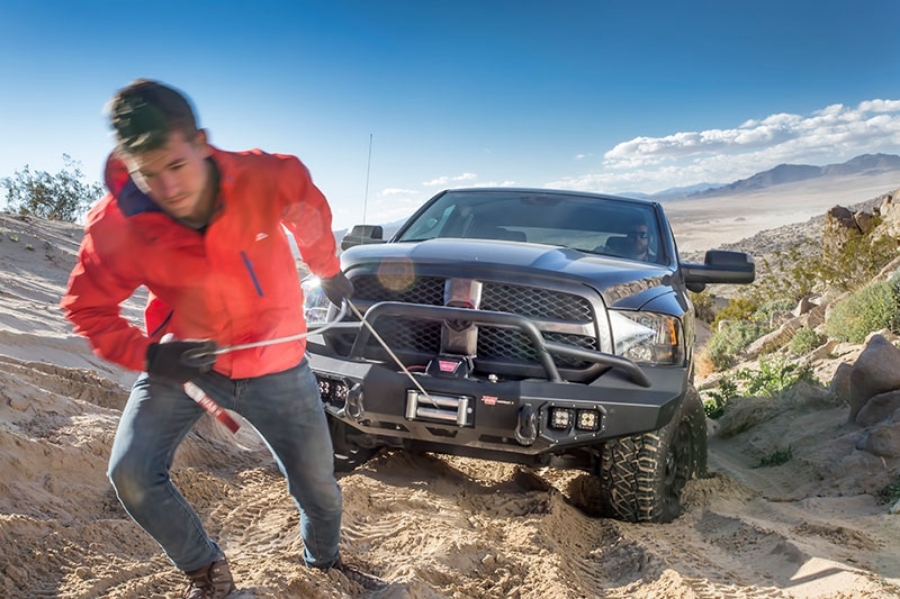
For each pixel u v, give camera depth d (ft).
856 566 13.28
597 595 12.49
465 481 18.07
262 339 9.18
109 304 8.54
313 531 10.80
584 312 15.43
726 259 20.01
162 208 8.06
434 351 15.83
